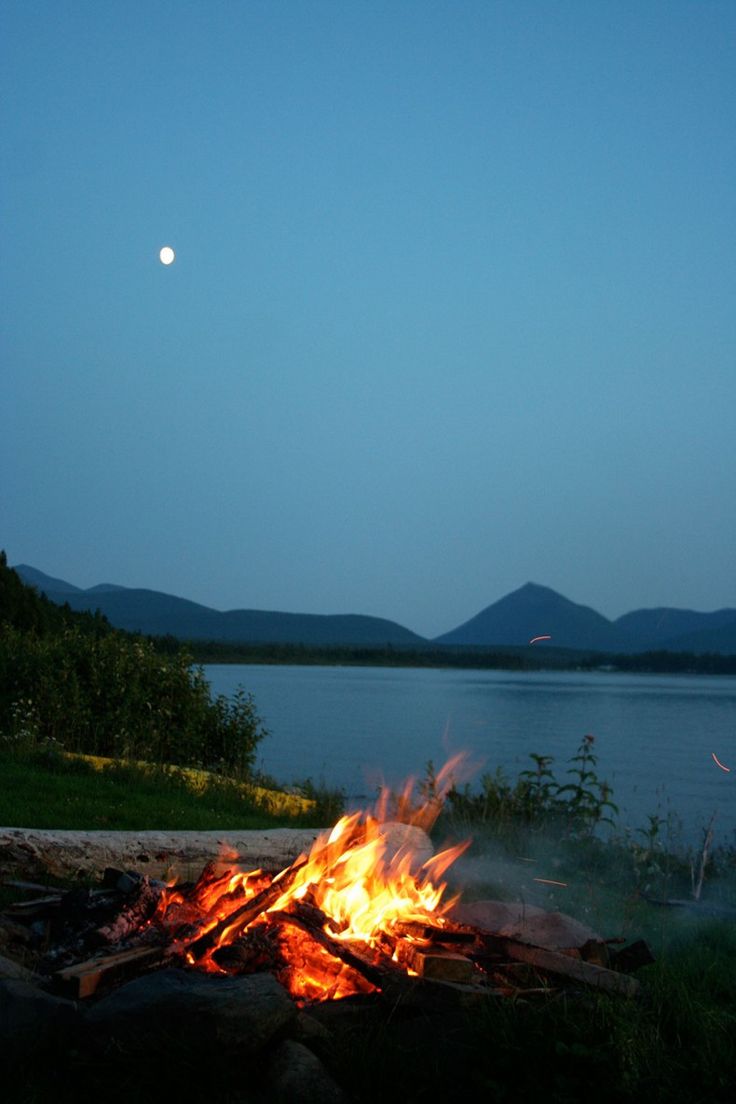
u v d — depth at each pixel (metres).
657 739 40.22
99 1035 4.73
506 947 6.09
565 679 169.88
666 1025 5.55
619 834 13.50
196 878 8.85
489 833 11.29
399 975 5.45
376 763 27.30
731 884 10.64
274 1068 4.64
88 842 8.82
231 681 96.50
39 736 15.62
